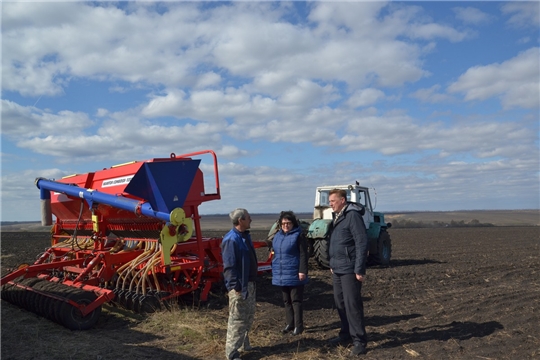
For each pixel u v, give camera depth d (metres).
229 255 4.99
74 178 8.59
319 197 13.80
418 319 6.81
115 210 7.84
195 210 7.61
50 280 7.64
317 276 11.16
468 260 15.15
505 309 7.36
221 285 8.39
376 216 14.16
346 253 5.31
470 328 6.24
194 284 7.52
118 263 7.46
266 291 9.09
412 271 11.98
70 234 9.86
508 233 34.19
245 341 5.32
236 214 5.11
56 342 5.63
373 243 13.34
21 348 5.39
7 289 7.41
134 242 8.19
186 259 7.85
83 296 6.19
